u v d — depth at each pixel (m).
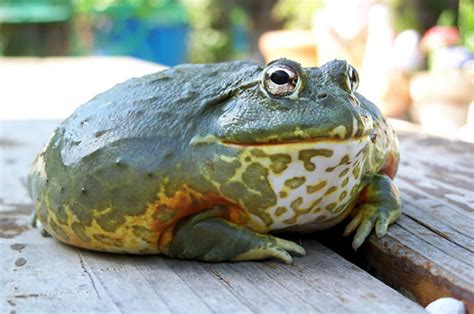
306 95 0.45
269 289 0.46
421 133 0.81
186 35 2.42
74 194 0.49
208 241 0.48
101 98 0.51
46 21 2.46
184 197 0.47
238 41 2.49
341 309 0.43
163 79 0.50
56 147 0.51
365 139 0.45
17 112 1.10
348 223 0.50
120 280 0.47
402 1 1.99
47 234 0.55
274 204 0.46
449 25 2.06
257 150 0.45
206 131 0.47
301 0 2.19
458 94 1.45
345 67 0.46
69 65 1.70
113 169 0.47
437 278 0.46
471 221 0.52
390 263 0.49
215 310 0.44
